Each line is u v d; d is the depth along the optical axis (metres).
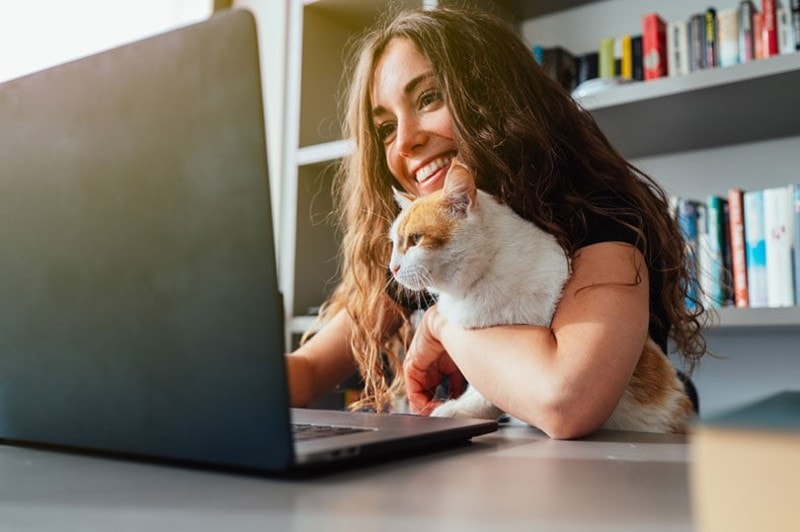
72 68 0.44
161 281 0.40
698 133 1.63
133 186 0.41
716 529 0.23
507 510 0.34
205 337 0.39
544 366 0.75
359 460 0.46
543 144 1.04
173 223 0.39
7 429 0.50
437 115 1.15
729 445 0.23
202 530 0.30
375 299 1.18
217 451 0.39
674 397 0.95
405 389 1.15
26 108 0.46
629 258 0.88
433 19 1.18
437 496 0.37
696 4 1.74
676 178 1.74
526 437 0.72
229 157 0.37
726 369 1.61
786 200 1.39
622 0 1.82
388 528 0.30
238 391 0.38
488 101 1.09
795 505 0.22
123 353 0.43
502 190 1.03
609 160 1.10
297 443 0.46
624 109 1.51
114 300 0.43
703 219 1.49
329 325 1.25
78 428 0.46
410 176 1.22
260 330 0.37
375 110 1.23
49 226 0.46
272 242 0.36
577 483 0.41
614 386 0.74
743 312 1.37
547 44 1.91
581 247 0.91
